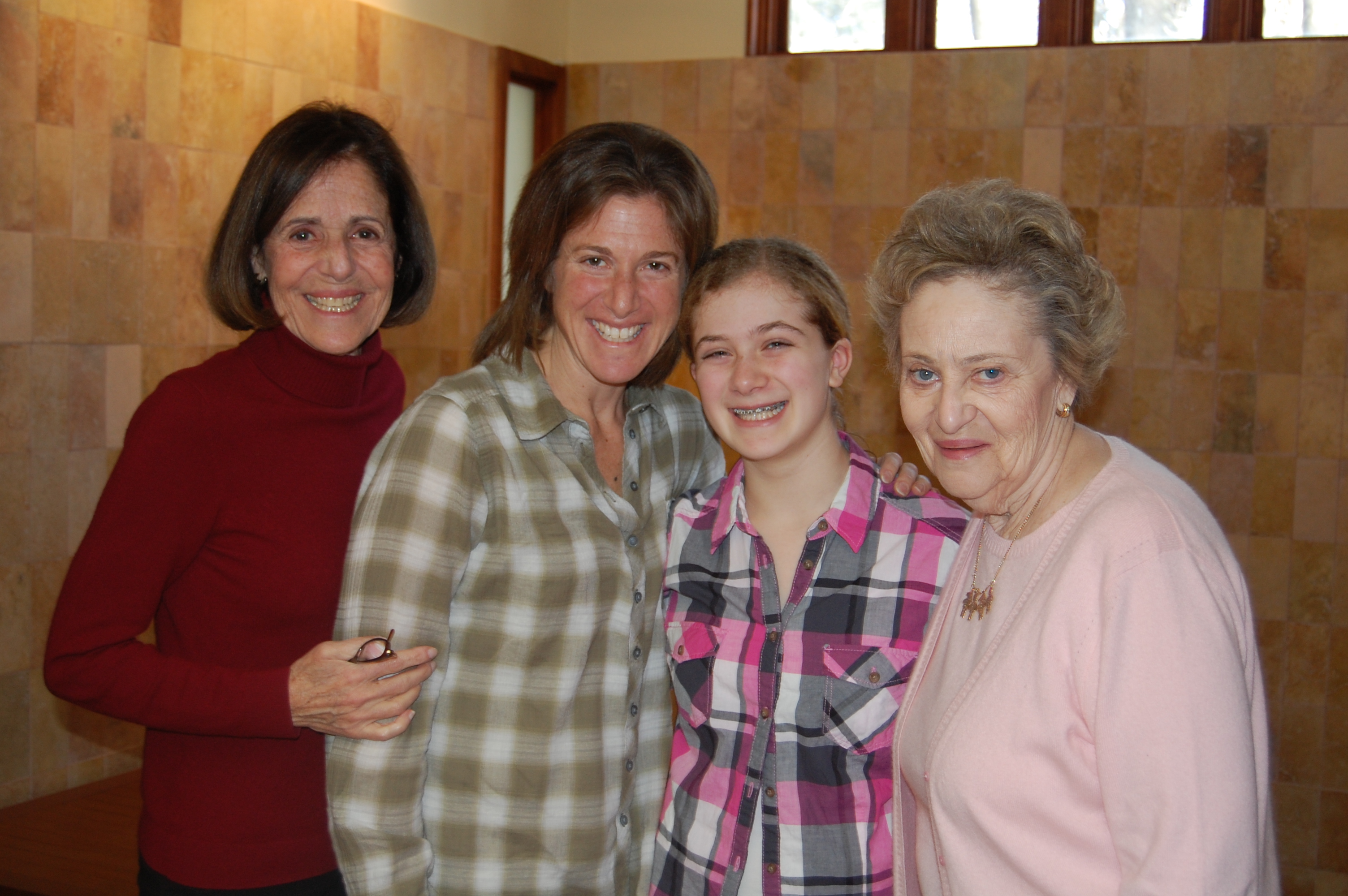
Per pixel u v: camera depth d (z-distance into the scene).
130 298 3.40
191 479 1.42
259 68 3.73
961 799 1.15
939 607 1.32
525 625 1.36
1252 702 1.10
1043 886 1.11
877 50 4.89
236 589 1.46
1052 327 1.14
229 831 1.45
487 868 1.36
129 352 3.42
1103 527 1.10
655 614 1.52
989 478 1.19
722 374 1.42
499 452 1.37
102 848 2.92
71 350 3.25
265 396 1.49
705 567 1.49
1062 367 1.16
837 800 1.36
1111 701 1.03
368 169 1.56
